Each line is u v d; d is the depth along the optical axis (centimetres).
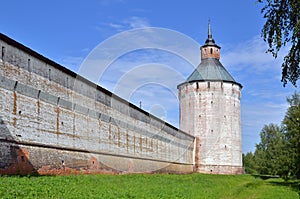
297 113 4156
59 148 2544
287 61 1566
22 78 2181
